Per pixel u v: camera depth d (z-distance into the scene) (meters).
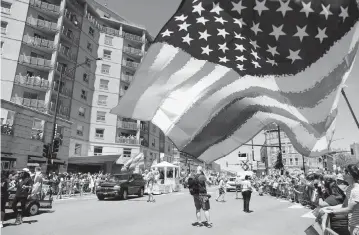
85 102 39.22
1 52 30.31
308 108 3.10
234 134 3.18
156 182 23.28
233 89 3.23
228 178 27.67
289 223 9.01
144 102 3.10
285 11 3.34
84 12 40.75
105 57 43.16
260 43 3.32
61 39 36.03
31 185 9.96
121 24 46.22
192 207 13.56
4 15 31.09
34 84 31.69
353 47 3.04
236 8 3.42
